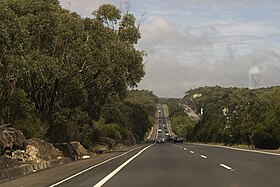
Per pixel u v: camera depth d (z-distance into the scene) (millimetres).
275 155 30281
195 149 46125
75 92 38562
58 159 31062
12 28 23328
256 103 68812
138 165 24922
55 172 23000
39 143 30875
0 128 25812
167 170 20875
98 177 18672
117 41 50281
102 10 55281
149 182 16047
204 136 109312
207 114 126875
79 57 37219
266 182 15266
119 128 91812
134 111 128375
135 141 119625
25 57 26203
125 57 52219
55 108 38781
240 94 109500
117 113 95562
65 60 36500
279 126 50969
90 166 26156
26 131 33219
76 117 46469
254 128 56031
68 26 35281
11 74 26141
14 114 31750
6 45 22156
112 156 38938
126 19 57719
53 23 33656
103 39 42000
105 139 71562
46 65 31656
